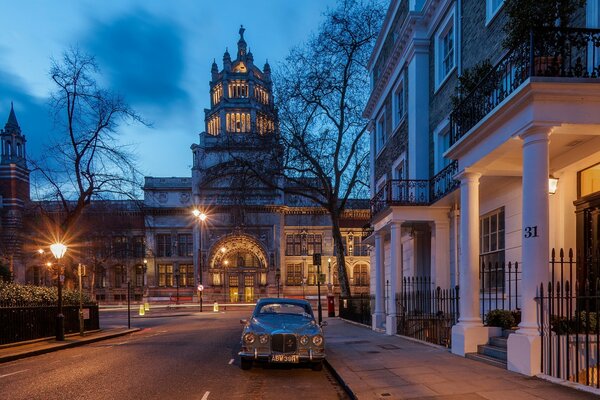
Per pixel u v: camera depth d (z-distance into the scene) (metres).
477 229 10.57
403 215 15.94
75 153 22.61
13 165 62.09
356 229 66.62
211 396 7.64
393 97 21.36
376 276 19.59
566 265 10.38
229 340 16.55
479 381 7.54
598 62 8.55
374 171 26.27
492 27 12.44
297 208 66.38
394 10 21.59
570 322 8.33
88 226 42.16
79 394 7.70
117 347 14.83
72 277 23.89
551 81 7.61
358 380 8.28
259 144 27.77
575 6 8.63
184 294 63.72
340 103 27.97
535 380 7.40
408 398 6.77
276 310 11.43
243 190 28.00
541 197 7.83
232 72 76.81
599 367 7.02
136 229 63.28
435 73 16.94
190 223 64.38
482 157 9.77
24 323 15.20
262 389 8.24
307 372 9.93
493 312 10.83
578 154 9.83
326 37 26.91
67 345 15.05
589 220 9.86
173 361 11.41
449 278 15.72
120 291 64.12
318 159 28.06
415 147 17.55
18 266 58.44
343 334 17.20
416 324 15.22
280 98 27.08
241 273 64.44
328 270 65.81
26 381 8.88
